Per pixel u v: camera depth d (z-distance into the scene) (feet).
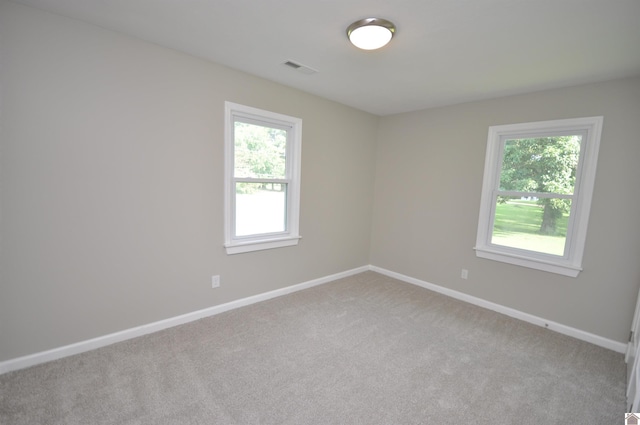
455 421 5.40
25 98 5.84
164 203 7.85
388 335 8.41
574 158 8.75
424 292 11.88
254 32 6.47
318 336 8.21
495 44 6.46
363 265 14.20
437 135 11.74
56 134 6.22
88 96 6.50
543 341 8.38
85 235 6.78
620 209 7.93
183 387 5.98
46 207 6.26
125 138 7.06
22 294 6.19
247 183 9.70
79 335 6.93
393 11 5.36
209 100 8.31
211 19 6.00
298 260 11.44
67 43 6.16
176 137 7.85
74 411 5.26
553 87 8.83
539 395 6.16
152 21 6.18
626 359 7.43
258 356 7.15
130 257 7.47
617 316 8.06
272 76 9.19
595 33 5.76
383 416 5.45
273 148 10.23
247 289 9.99
